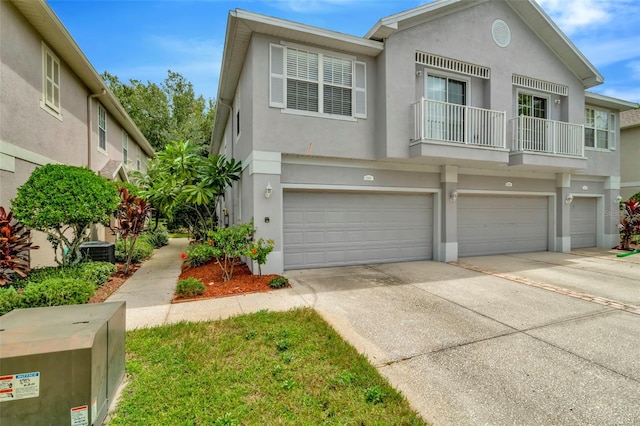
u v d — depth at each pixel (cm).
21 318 266
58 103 891
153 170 1202
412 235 988
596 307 571
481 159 884
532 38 1042
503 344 423
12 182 682
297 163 817
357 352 392
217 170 902
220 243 709
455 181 991
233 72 961
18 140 705
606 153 1295
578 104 1138
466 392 318
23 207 577
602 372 356
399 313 534
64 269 636
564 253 1156
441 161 898
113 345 284
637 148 1528
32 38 763
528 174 1147
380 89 844
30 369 216
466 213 1067
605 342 430
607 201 1319
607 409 293
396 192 959
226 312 526
